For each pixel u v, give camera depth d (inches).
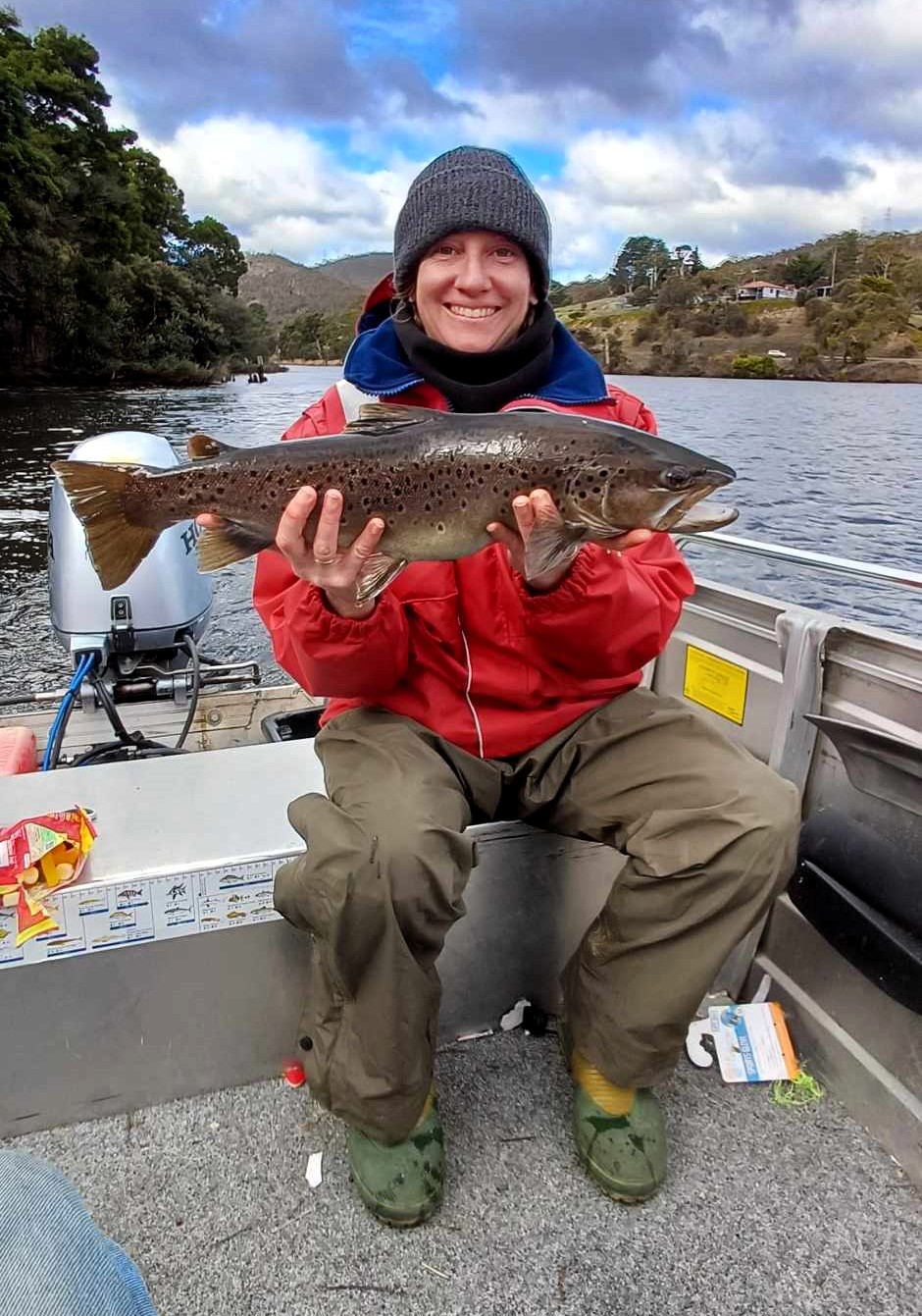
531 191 84.0
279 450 77.4
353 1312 63.1
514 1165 74.7
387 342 88.0
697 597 99.0
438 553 73.9
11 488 613.6
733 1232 69.1
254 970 78.5
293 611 73.8
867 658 77.2
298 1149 76.0
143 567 145.4
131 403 1360.7
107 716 147.8
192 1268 66.0
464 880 69.6
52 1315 30.3
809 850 80.6
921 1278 65.8
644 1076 71.5
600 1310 63.3
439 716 80.2
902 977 70.9
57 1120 77.7
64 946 72.8
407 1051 66.8
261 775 90.1
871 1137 77.4
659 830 69.2
